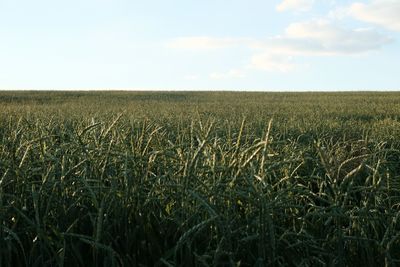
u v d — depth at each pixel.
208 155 3.47
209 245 2.88
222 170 3.20
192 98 35.84
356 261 2.98
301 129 8.05
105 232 2.85
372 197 3.46
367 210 2.95
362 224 2.98
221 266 2.79
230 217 2.92
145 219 3.13
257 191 2.65
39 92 45.06
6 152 3.70
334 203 2.93
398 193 3.73
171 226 3.08
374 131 8.41
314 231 3.21
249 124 8.72
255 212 3.02
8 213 2.98
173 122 9.00
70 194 3.28
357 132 8.79
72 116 11.31
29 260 2.72
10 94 40.28
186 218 3.00
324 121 11.27
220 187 3.11
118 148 3.81
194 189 3.03
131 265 2.90
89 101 30.78
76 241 3.02
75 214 3.18
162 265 2.84
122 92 48.12
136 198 3.15
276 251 2.80
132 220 3.13
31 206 3.26
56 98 35.78
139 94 44.09
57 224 2.98
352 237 2.76
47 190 3.14
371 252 2.80
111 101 30.23
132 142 3.45
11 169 3.11
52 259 2.68
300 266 2.74
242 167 3.00
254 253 2.93
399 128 8.68
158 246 2.95
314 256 2.99
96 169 3.38
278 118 12.73
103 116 11.12
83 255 3.04
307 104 23.56
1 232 2.65
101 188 3.10
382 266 2.83
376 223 3.14
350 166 4.66
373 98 33.03
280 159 4.22
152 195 3.14
